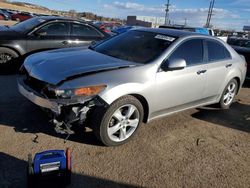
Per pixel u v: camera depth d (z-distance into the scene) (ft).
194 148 13.47
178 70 14.20
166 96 13.96
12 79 20.93
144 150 12.67
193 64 15.25
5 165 10.50
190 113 18.06
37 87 12.21
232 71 18.24
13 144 11.90
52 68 12.21
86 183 10.06
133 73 12.57
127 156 12.02
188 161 12.25
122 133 12.64
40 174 8.63
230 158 12.96
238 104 21.25
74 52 14.69
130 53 14.34
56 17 23.71
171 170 11.44
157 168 11.44
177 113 16.56
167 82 13.70
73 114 11.20
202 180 11.04
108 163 11.35
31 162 8.64
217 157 12.90
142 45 14.79
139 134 14.15
